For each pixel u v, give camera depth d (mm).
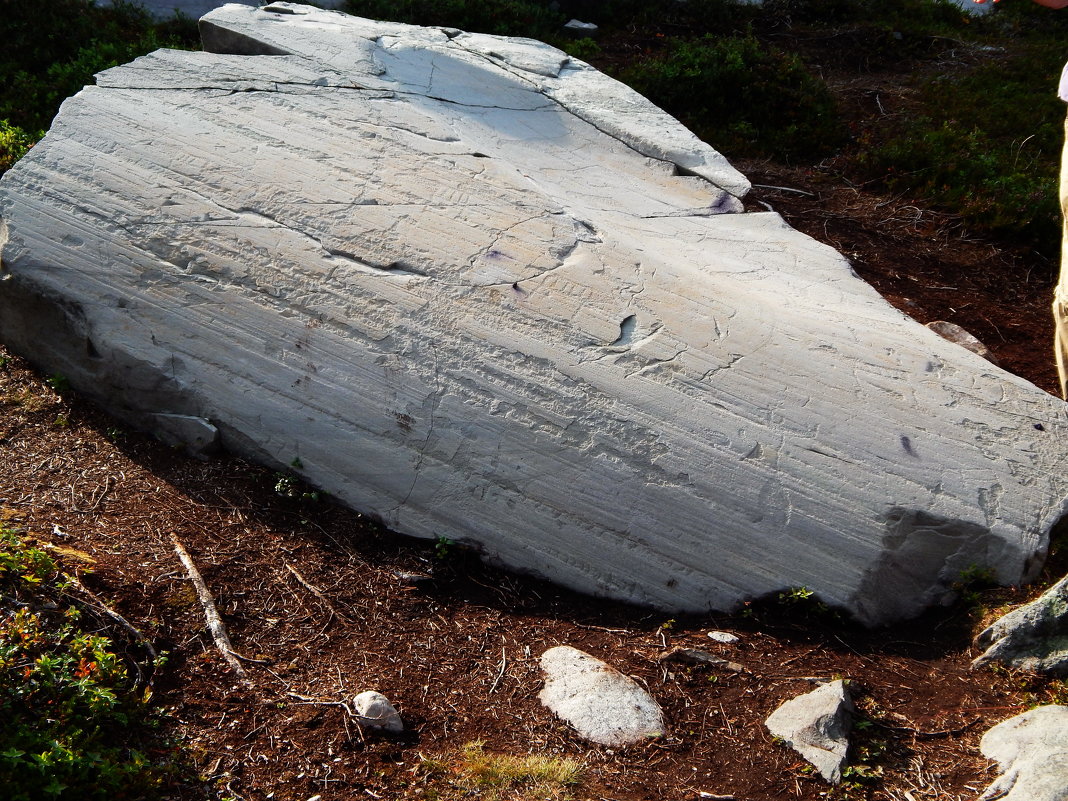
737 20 10125
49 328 4570
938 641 3674
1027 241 6711
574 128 6152
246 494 4125
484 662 3447
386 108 5406
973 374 4453
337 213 4586
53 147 4816
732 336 4324
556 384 4059
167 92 5207
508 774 2840
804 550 3795
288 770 2820
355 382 4160
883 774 2893
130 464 4230
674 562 3861
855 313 4898
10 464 4098
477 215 4707
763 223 5773
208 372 4309
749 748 3020
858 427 4059
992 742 2951
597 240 4727
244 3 9328
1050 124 8438
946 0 11445
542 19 9516
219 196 4625
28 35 7914
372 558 3930
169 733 2877
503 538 3982
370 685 3238
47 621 2986
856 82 9305
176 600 3436
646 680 3350
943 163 7379
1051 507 3949
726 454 3920
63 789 2457
